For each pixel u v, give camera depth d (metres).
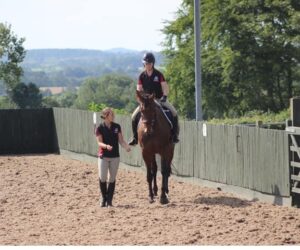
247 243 10.51
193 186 17.23
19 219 13.22
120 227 12.09
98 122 22.80
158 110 14.62
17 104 87.38
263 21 44.94
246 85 44.59
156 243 10.64
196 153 17.50
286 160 13.94
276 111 46.06
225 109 48.69
